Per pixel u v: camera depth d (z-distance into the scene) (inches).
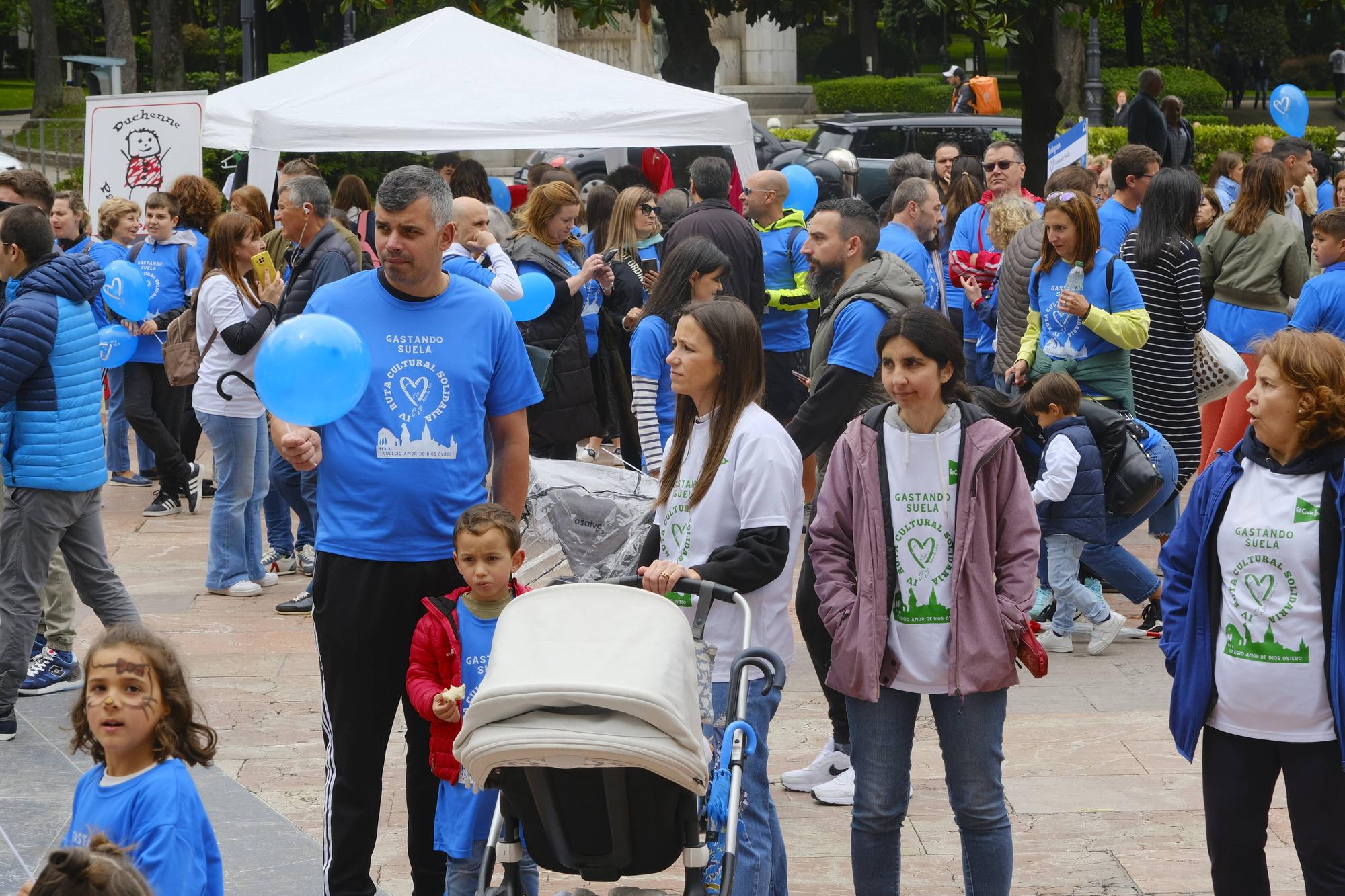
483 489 270.8
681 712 191.2
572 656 193.2
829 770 348.5
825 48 3080.7
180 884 202.2
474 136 657.6
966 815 251.4
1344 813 231.3
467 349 266.8
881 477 252.4
